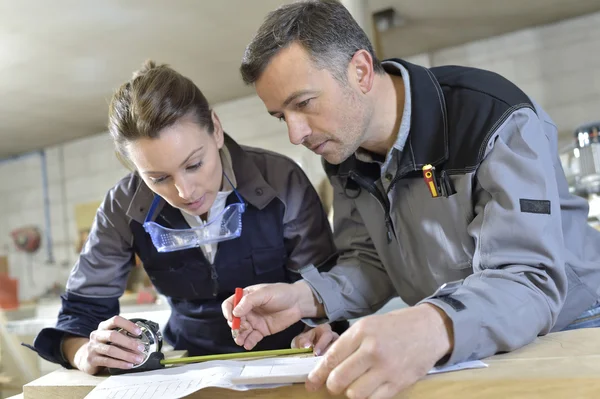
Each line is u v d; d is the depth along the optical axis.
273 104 1.01
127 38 3.52
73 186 5.97
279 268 1.37
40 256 6.17
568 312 1.06
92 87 4.32
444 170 1.04
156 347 1.05
